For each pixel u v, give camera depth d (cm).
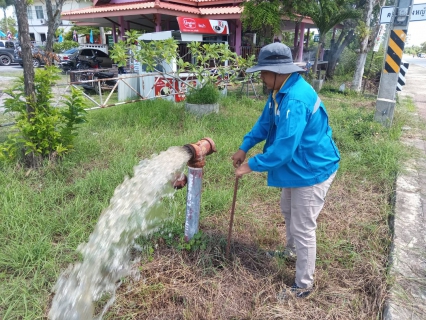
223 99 892
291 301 241
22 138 454
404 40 634
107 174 409
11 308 222
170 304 241
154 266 272
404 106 965
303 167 225
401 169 464
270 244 308
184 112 719
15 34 4050
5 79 1423
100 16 1418
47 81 449
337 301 243
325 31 1219
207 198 364
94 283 246
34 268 262
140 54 724
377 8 1700
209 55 793
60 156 458
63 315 220
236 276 264
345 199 391
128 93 999
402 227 326
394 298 238
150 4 1290
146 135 580
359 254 290
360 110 811
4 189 364
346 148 537
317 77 1536
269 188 405
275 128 240
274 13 1060
